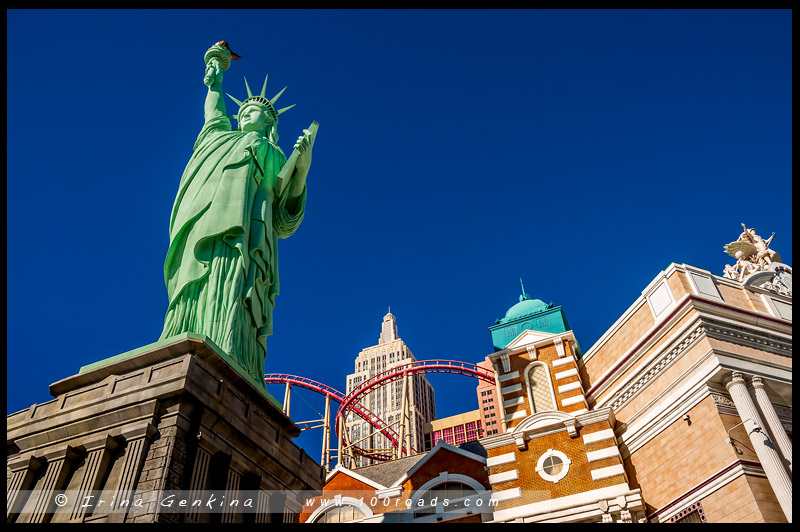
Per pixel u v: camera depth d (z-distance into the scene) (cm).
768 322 4312
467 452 4850
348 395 8956
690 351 4203
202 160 4725
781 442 3588
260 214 4481
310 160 5203
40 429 3058
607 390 4875
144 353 3162
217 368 3269
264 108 5494
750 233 5241
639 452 4391
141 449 2792
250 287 4072
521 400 5238
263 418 3506
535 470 4488
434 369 8775
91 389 3155
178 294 3953
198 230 4188
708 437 3894
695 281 4450
